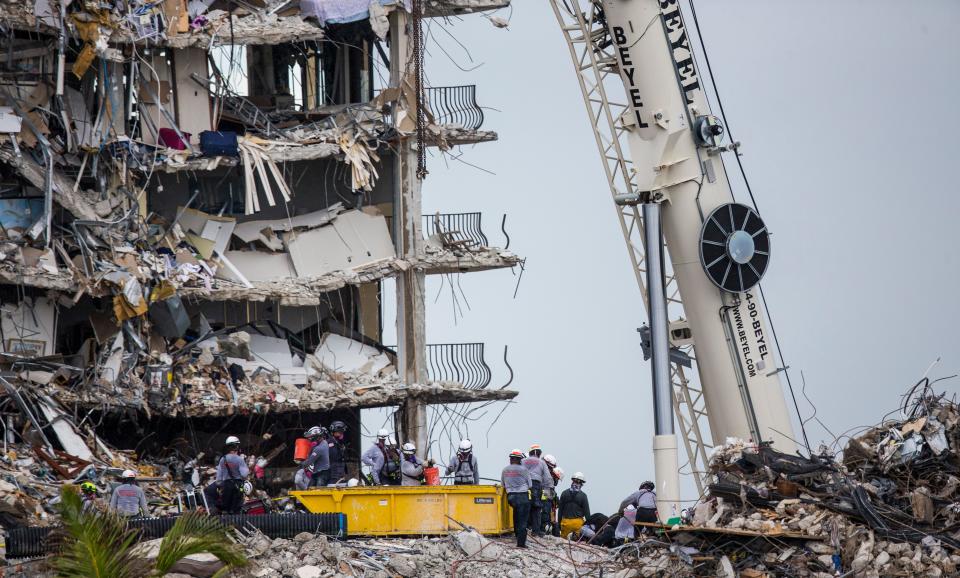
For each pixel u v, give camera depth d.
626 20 150.38
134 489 121.25
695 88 150.88
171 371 162.12
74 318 166.25
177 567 98.62
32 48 159.38
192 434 167.12
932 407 104.38
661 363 138.50
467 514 125.75
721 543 100.62
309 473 133.12
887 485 101.75
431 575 113.38
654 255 139.62
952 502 99.12
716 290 150.00
